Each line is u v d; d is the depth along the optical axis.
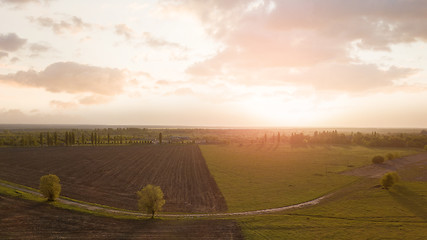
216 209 59.31
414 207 60.88
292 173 102.75
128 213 53.41
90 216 48.88
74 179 81.94
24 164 104.94
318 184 84.81
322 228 47.56
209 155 154.88
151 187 52.06
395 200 66.62
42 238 38.59
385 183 77.69
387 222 51.41
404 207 60.84
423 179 90.94
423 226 49.38
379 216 54.84
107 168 103.62
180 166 114.81
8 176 80.81
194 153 163.00
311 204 64.06
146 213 54.25
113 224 46.09
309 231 46.00
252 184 84.38
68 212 49.75
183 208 59.41
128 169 103.75
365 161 131.62
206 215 54.72
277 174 100.69
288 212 57.50
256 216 53.50
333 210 58.84
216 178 92.38
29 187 68.12
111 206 57.34
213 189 77.25
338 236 44.00
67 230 41.97
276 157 149.38
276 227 47.56
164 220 49.94
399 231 46.69
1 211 46.62
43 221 44.38
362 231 46.44
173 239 41.31
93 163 113.88
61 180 79.50
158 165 115.75
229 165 120.38
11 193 57.00
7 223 42.25
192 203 63.44
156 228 45.56
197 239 41.66
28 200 53.88
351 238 43.28
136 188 74.94
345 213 56.78
